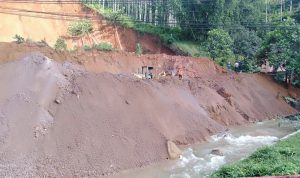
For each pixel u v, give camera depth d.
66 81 23.42
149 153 21.81
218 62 51.16
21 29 45.41
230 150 24.98
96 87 24.03
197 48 57.53
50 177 17.70
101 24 53.12
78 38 49.88
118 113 23.19
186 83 34.62
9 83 21.84
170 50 55.53
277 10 87.19
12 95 20.97
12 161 17.59
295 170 16.89
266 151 21.11
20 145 18.42
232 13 62.91
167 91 30.30
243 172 17.73
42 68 23.23
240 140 28.02
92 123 21.31
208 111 32.84
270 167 17.69
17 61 23.77
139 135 22.58
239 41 59.56
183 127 26.72
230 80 41.72
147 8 61.47
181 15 59.81
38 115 20.19
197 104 32.25
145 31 55.59
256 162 19.55
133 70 38.69
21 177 17.11
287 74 50.56
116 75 26.86
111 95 24.28
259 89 43.91
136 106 24.91
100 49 40.34
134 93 26.09
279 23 54.06
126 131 22.23
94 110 22.28
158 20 60.91
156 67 41.22
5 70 22.84
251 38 60.25
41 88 22.02
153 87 29.00
